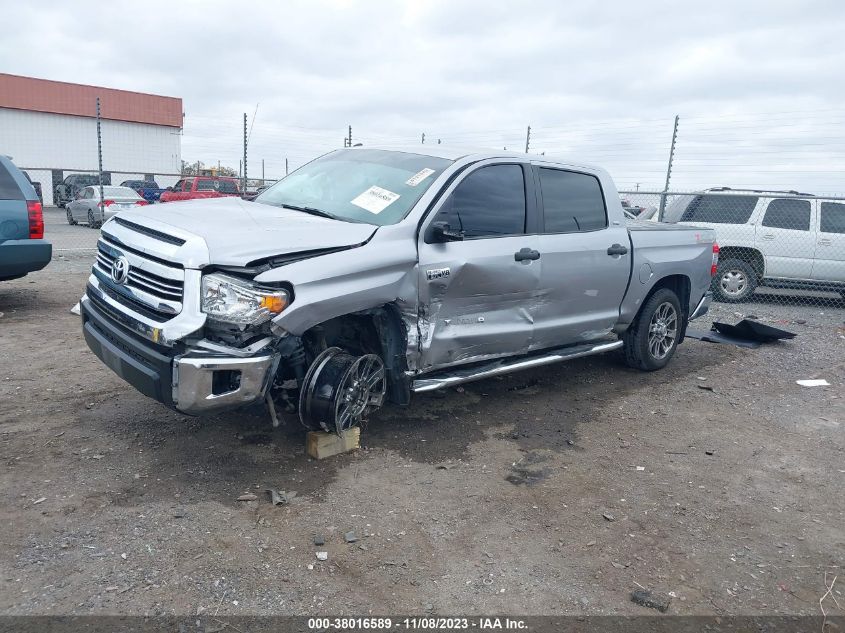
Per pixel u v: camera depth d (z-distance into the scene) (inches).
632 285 242.1
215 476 157.2
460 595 120.7
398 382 176.9
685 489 168.2
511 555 134.2
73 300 346.9
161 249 147.6
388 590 120.7
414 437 188.5
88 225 826.2
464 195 188.1
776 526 152.6
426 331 176.7
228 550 128.6
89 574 118.7
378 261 160.9
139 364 147.6
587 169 232.8
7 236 291.3
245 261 141.2
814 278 452.1
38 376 218.8
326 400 158.7
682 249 267.4
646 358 261.9
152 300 146.3
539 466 176.2
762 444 201.0
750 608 122.5
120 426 181.5
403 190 183.3
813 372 283.4
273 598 116.1
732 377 271.1
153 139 1689.2
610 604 120.9
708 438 203.6
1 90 1508.4
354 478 161.3
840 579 133.1
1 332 272.1
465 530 142.3
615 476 173.3
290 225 161.3
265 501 147.9
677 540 143.9
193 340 141.3
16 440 169.9
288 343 149.6
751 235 458.9
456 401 221.5
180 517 138.9
